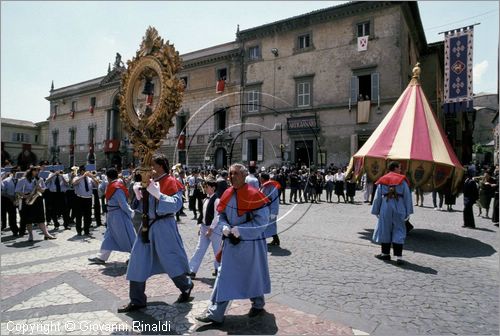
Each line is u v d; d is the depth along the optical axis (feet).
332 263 20.29
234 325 12.05
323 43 77.71
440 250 23.97
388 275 18.03
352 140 72.79
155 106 20.36
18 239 28.84
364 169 30.81
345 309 13.48
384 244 21.02
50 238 28.63
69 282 17.02
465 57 59.82
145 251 13.76
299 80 78.59
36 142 171.63
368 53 73.41
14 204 30.86
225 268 12.26
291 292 15.39
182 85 20.51
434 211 43.70
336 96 75.51
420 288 16.02
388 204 20.79
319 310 13.35
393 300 14.49
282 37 81.10
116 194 20.62
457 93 60.44
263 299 12.89
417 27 84.64
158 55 20.43
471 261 21.08
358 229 31.50
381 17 72.69
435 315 13.00
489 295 15.16
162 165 14.82
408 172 28.48
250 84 80.38
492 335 11.36
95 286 16.43
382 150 30.27
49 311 13.34
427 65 96.43
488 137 169.07
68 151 152.46
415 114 31.07
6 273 18.62
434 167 28.12
